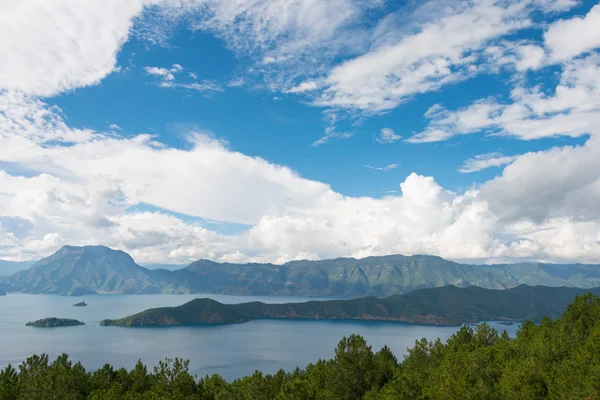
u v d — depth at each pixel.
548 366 64.38
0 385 60.72
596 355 59.31
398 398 52.78
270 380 68.31
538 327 100.75
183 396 70.19
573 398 48.03
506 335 103.19
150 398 64.19
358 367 67.56
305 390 57.00
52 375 58.31
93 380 73.62
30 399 55.97
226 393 64.75
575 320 92.75
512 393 58.38
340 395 66.69
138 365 79.81
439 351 99.88
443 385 57.44
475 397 49.53
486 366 72.06
